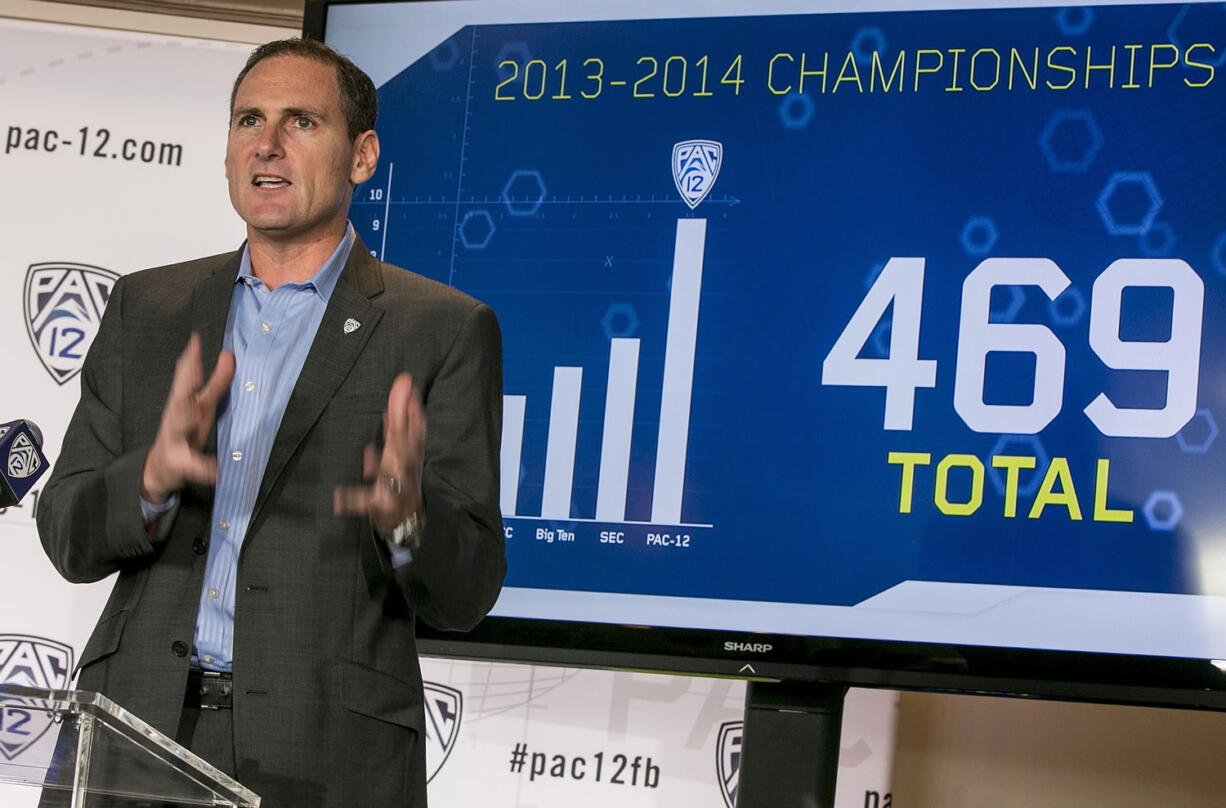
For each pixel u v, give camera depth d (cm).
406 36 402
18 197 432
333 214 264
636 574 361
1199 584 332
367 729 235
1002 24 365
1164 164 351
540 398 376
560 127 389
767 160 373
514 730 404
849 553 349
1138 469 339
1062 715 401
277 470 242
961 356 352
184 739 233
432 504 227
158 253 429
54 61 438
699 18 385
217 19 446
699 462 363
